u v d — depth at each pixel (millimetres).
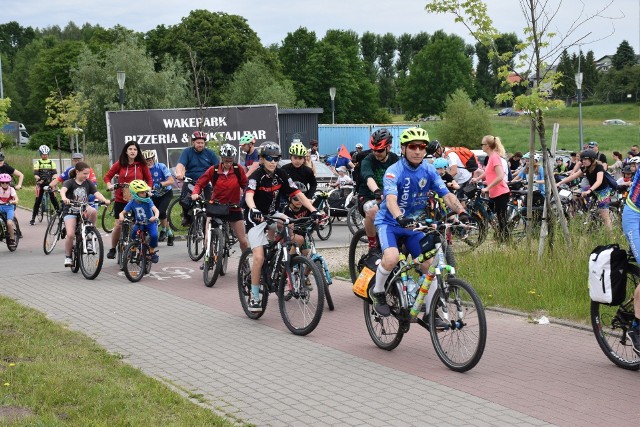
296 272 8367
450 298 6836
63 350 7324
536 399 5988
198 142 15258
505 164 13055
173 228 18078
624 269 6738
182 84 60094
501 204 13016
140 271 11727
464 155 17016
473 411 5723
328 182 21906
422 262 7188
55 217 15172
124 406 5574
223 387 6410
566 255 10195
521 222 13961
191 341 8039
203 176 11266
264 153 9055
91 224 12195
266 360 7270
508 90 11438
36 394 5742
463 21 11734
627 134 78375
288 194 9211
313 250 9438
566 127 87000
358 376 6695
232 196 11297
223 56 66938
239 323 8891
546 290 9336
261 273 8914
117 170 12898
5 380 6105
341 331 8422
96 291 10953
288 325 8438
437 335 7004
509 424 5438
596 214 14188
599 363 7004
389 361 7176
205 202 11648
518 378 6555
